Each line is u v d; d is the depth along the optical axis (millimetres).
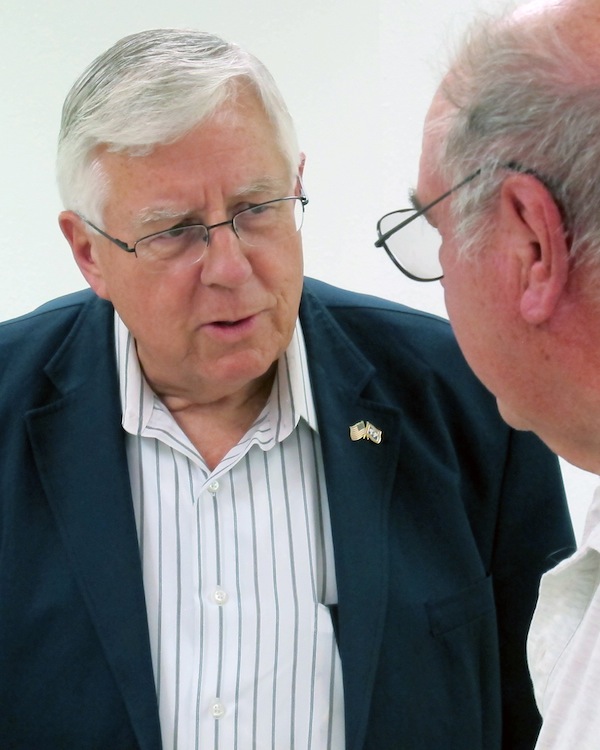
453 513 1138
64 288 1911
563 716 765
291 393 1122
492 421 1193
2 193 1849
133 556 1050
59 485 1084
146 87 933
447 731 1096
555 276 657
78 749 1028
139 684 1016
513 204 668
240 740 1050
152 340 1053
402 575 1095
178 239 999
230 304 1005
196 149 953
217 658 1061
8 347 1184
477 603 1129
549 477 1204
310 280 1292
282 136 1010
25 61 1795
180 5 1815
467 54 708
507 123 657
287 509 1117
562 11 657
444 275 772
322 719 1060
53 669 1039
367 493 1110
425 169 758
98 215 1021
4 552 1073
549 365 705
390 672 1066
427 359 1198
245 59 982
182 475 1117
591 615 768
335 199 1960
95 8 1789
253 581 1083
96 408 1109
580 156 622
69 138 1008
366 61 1885
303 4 1851
